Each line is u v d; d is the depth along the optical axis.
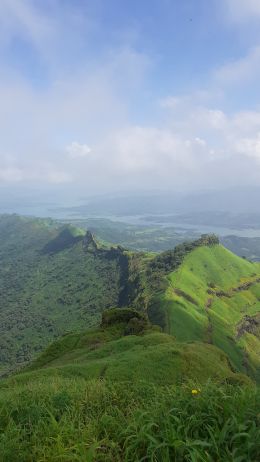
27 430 8.10
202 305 155.88
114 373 29.95
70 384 14.77
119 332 65.44
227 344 129.88
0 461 6.94
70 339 64.19
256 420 6.30
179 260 197.75
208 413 6.85
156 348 39.53
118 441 6.90
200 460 5.57
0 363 183.38
